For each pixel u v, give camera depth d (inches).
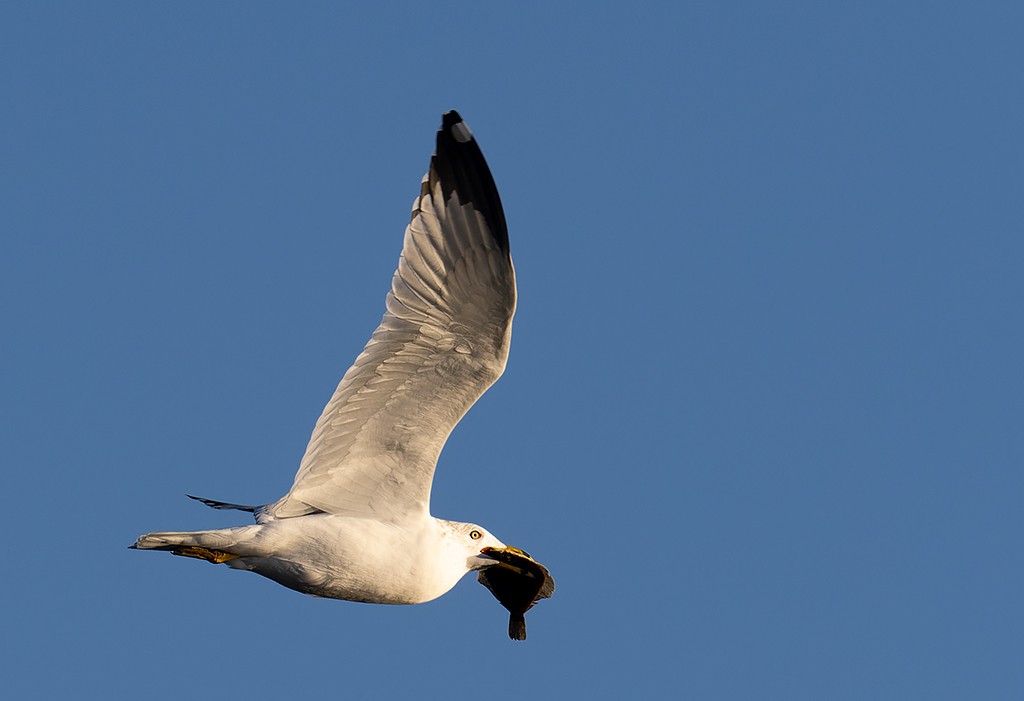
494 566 658.2
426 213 593.0
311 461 609.9
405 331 593.9
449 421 607.2
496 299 582.9
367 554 602.2
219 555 593.3
